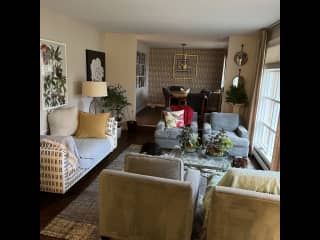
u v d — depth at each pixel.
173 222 1.86
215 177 2.60
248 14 3.23
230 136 4.27
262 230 1.61
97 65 5.30
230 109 5.32
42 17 3.39
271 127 4.05
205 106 7.28
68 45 4.14
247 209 1.61
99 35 5.39
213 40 6.19
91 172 3.62
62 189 2.77
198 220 2.22
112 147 4.15
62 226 2.36
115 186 1.93
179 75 9.48
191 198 1.81
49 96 3.68
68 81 4.23
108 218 2.02
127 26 4.65
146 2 2.89
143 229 1.95
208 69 9.26
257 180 1.74
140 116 7.60
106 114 4.11
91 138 3.82
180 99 7.44
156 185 1.83
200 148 3.54
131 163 2.20
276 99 3.92
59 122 3.67
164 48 9.36
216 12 3.20
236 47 5.09
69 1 3.00
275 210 1.56
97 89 4.39
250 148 4.62
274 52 3.94
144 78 9.00
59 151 2.69
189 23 4.00
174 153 3.56
